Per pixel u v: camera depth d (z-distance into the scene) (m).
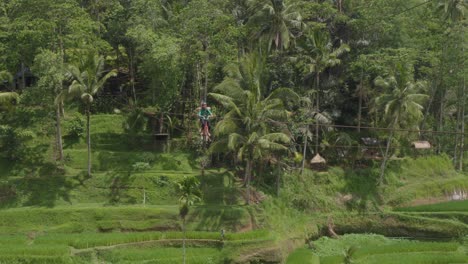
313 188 58.31
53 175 53.22
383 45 69.06
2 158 55.09
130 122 61.72
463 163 71.19
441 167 66.75
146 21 60.78
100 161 55.69
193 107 61.66
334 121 68.12
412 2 71.19
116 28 63.38
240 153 48.69
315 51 60.59
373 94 65.69
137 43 60.19
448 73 65.81
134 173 53.62
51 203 50.03
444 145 71.25
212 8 58.53
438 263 45.34
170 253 43.41
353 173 61.78
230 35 57.28
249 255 44.22
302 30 62.28
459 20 67.25
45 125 58.59
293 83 62.22
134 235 45.16
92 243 43.38
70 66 51.06
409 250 48.78
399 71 60.03
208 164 57.25
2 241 43.94
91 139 59.38
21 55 55.78
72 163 55.34
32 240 45.03
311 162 60.66
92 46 56.25
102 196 51.91
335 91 66.19
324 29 66.25
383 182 61.81
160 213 48.53
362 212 57.66
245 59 52.41
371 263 44.62
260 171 55.53
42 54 50.59
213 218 48.81
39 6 54.03
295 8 60.94
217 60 59.81
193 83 62.69
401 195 60.75
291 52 64.50
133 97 67.06
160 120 60.16
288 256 46.97
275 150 55.22
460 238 53.56
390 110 58.88
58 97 50.59
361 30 66.75
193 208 49.38
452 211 57.38
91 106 64.44
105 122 61.31
